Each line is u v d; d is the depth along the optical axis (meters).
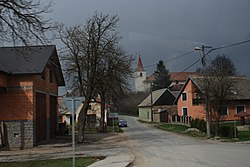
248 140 28.14
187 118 58.28
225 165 14.48
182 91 61.28
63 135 35.56
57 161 17.58
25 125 25.86
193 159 16.97
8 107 25.98
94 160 17.59
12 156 21.11
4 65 26.36
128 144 27.80
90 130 51.34
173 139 31.95
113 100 45.44
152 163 16.23
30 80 26.06
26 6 15.06
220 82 31.52
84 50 31.31
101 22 31.00
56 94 34.56
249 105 51.12
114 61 32.03
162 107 77.69
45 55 28.02
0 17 14.91
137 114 105.25
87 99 30.61
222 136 32.25
